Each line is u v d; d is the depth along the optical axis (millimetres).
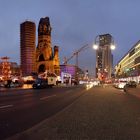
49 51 135875
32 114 14984
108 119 12352
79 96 32469
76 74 132125
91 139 7773
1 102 23234
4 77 93750
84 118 12656
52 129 9492
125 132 8961
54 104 22031
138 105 20594
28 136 8273
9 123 11641
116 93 41250
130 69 170750
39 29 137500
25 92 43688
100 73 184375
